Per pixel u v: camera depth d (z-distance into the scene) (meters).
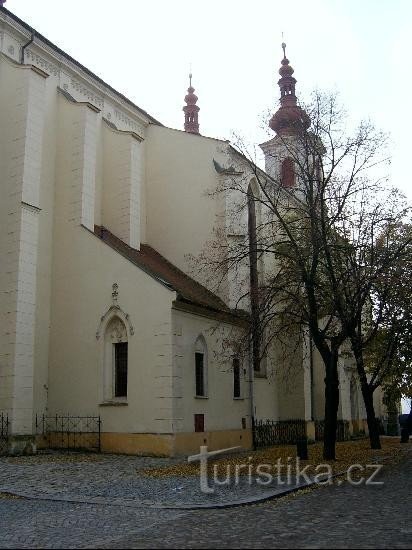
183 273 31.92
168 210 33.25
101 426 23.58
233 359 26.31
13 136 24.06
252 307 25.20
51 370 25.19
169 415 22.34
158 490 14.30
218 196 31.81
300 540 8.78
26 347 22.55
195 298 26.12
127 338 23.80
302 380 34.00
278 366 34.22
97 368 24.17
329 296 23.30
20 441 21.73
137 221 30.03
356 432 46.53
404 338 28.77
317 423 37.28
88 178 26.70
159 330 23.09
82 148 26.69
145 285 23.70
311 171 23.23
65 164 26.94
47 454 22.48
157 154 34.28
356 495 13.76
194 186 32.75
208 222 31.94
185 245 32.31
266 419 32.22
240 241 30.27
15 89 24.47
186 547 8.45
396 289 24.08
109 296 24.47
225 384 27.09
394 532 9.30
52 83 28.16
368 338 27.19
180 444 22.59
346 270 23.08
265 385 32.69
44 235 25.98
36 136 24.34
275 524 10.21
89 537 9.38
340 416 41.91
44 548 8.67
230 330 27.66
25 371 22.38
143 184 34.06
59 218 26.42
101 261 25.00
